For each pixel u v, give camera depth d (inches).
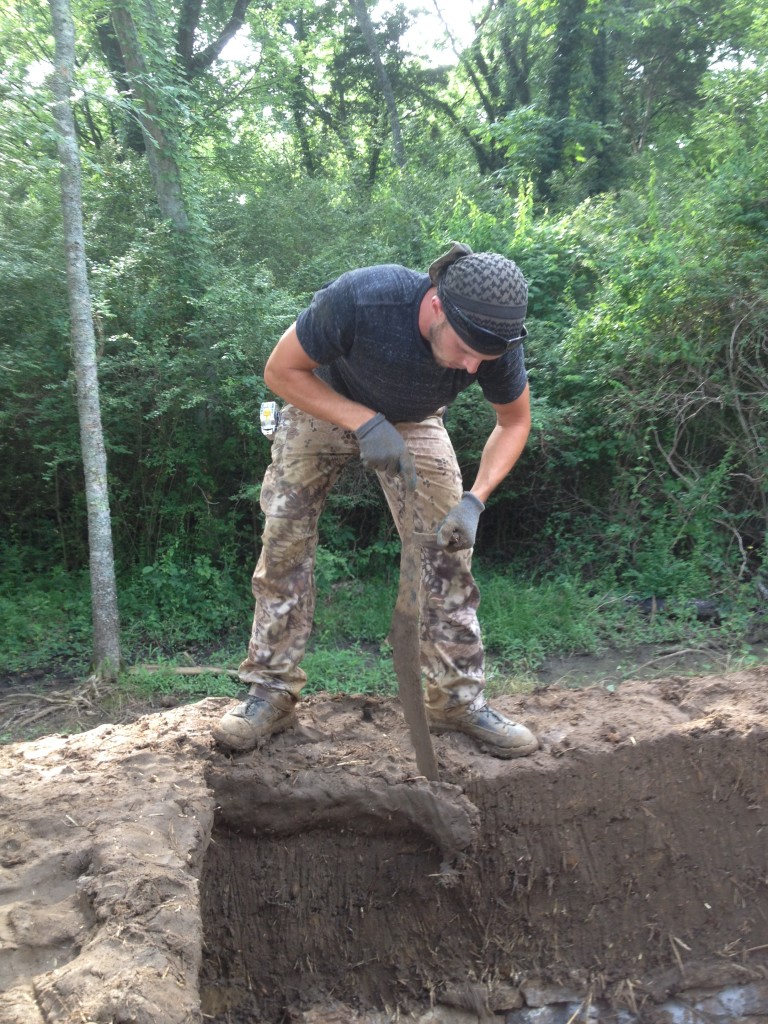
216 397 265.6
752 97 312.2
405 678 106.0
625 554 274.2
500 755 128.1
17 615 248.7
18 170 249.9
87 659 232.5
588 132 553.6
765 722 134.8
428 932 129.6
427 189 403.5
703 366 264.8
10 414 259.8
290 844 123.8
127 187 300.8
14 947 78.1
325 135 645.9
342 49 657.6
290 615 122.4
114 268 263.6
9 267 254.1
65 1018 67.6
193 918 83.0
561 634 235.5
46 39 293.7
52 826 98.4
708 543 258.7
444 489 117.4
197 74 398.6
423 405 108.9
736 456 269.4
